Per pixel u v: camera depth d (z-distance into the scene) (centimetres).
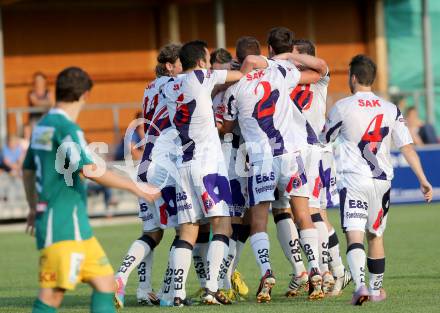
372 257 2198
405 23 5972
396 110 2189
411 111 4947
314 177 2355
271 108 2278
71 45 5547
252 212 2278
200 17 5762
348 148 2170
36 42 5481
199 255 2355
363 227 2155
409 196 4834
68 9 5534
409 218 4303
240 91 2277
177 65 2341
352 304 2123
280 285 2577
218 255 2202
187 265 2212
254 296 2375
